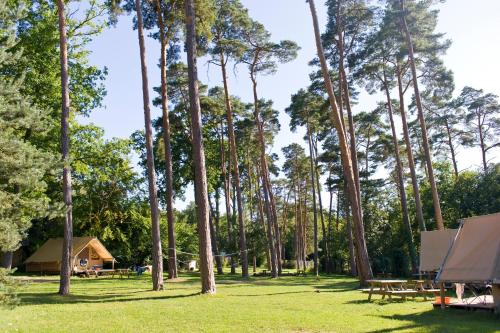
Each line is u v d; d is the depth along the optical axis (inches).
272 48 1366.9
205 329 377.4
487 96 1664.6
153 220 828.0
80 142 1162.0
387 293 622.5
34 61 1036.5
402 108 1240.8
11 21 504.1
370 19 1086.4
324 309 510.0
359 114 1674.5
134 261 1807.3
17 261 1686.8
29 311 501.7
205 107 1647.4
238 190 1421.0
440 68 1190.3
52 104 1045.2
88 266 1562.5
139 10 873.5
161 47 1115.3
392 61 1238.3
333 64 1165.7
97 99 1160.2
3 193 437.4
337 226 2379.4
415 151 1734.7
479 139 1711.4
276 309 511.5
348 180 912.9
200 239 722.8
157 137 1697.8
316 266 1738.4
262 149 1509.6
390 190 2063.2
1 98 445.7
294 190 2751.0
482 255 470.0
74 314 478.6
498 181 1242.0
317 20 929.5
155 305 561.3
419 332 352.8
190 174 1797.5
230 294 714.2
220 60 1409.9
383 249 1641.2
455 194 1285.7
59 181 1331.2
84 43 1102.4
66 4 1035.3
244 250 1385.3
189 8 757.9
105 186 1620.3
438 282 492.4
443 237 760.3
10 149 446.9
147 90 848.9
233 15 1291.8
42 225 1674.5
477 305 487.8
